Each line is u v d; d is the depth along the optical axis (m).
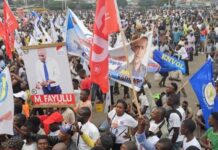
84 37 11.20
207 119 7.71
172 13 71.25
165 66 12.48
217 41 25.25
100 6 7.21
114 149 7.51
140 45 8.06
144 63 8.01
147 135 6.86
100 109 13.34
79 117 7.02
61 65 7.63
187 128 6.70
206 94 7.75
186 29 30.25
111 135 7.13
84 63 14.06
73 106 7.73
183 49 19.36
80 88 11.15
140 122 6.61
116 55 8.32
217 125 7.11
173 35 26.83
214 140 7.09
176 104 7.91
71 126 6.95
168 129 7.43
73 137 7.02
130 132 7.43
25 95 8.95
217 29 27.83
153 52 12.36
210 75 7.75
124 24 35.28
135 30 31.98
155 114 7.20
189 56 24.25
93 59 7.36
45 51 7.63
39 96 7.88
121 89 17.08
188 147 6.42
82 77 12.38
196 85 7.72
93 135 6.96
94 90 12.76
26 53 7.74
